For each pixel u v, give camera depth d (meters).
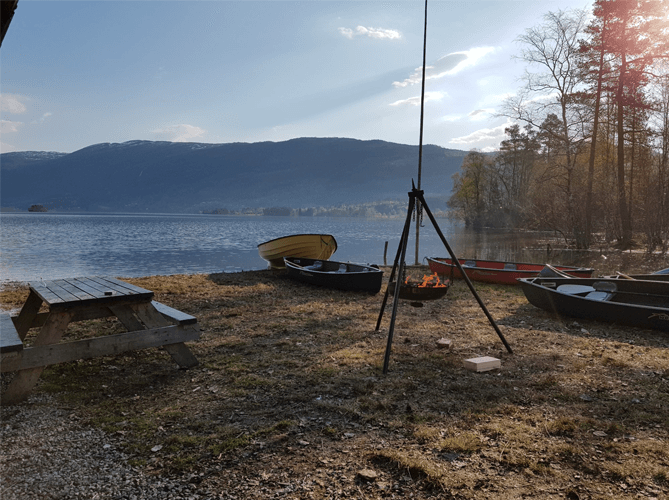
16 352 3.89
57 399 4.05
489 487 2.65
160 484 2.69
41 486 2.65
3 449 3.10
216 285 11.74
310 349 5.79
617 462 2.96
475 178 66.81
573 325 7.27
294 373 4.81
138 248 35.66
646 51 28.48
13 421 3.57
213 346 5.93
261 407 3.89
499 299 9.91
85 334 6.31
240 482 2.71
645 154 33.84
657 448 3.14
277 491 2.61
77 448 3.13
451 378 4.70
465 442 3.19
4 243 39.84
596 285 8.52
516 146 55.81
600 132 34.75
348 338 6.39
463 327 7.14
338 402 4.00
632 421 3.65
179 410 3.82
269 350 5.74
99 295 4.47
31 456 3.01
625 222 30.81
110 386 4.41
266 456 3.03
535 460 2.97
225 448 3.13
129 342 4.49
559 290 8.71
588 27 29.33
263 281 12.59
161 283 11.86
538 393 4.27
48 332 4.26
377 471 2.84
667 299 7.97
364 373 4.81
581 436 3.34
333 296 10.12
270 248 15.75
